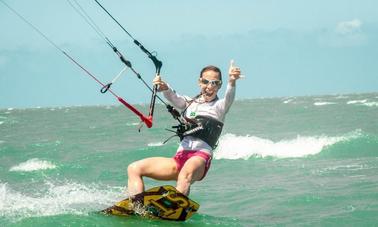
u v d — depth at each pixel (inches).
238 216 997.8
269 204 1104.8
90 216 881.5
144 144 2989.7
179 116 888.3
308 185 1320.1
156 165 878.4
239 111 7440.9
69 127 5285.4
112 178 1680.6
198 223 887.1
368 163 1715.1
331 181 1362.0
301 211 1017.5
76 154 2527.1
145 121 891.4
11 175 1819.6
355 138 2298.2
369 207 1012.5
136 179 874.1
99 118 7573.8
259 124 4298.7
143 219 866.1
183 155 878.4
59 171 1882.4
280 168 1764.3
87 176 1752.0
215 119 882.1
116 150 2657.5
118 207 876.0
